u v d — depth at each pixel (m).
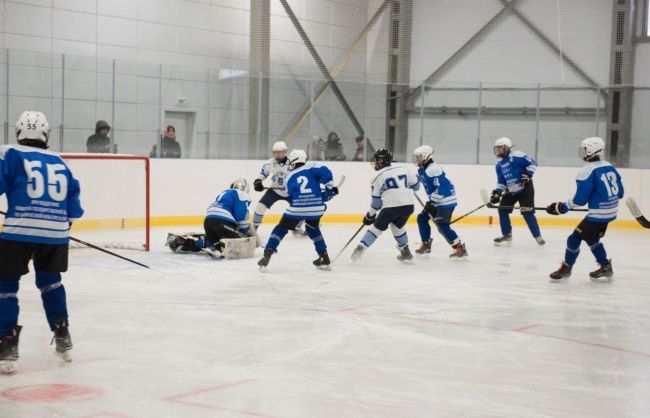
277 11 13.30
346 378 3.64
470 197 12.86
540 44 14.02
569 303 5.77
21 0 10.50
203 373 3.67
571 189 12.87
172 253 8.16
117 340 4.31
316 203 6.91
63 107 10.52
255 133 12.23
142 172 10.05
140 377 3.58
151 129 11.25
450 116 13.47
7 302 3.53
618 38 13.52
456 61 14.34
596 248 6.66
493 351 4.24
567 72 13.89
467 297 5.94
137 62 11.08
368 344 4.34
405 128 13.40
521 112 13.31
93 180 9.70
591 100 13.24
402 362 3.96
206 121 11.78
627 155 13.15
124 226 10.02
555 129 13.34
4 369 3.57
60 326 3.73
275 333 4.56
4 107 10.05
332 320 4.97
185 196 11.19
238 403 3.21
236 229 8.12
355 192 12.59
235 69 12.56
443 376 3.71
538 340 4.54
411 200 7.53
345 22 14.02
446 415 3.12
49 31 10.80
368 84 13.03
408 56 14.39
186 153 11.63
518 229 11.96
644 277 7.19
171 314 5.05
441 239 10.20
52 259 3.64
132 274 6.69
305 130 12.66
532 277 7.02
